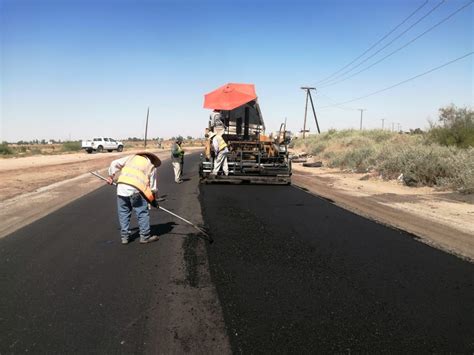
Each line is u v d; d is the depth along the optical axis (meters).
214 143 15.74
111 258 6.30
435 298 4.82
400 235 7.61
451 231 7.84
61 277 5.51
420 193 12.77
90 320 4.26
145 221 7.07
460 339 3.90
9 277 5.52
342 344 3.79
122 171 7.04
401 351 3.68
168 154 45.25
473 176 12.50
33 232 7.98
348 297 4.85
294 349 3.70
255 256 6.39
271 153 16.78
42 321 4.24
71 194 13.27
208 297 4.84
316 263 6.05
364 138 31.06
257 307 4.58
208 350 3.68
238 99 17.09
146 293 4.97
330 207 10.50
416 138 25.45
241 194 13.01
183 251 6.66
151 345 3.77
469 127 20.81
